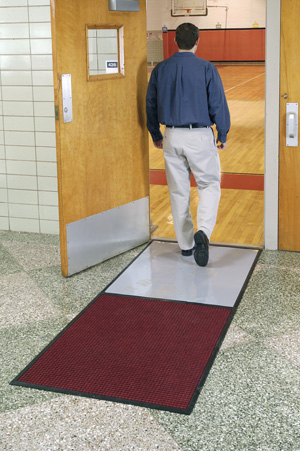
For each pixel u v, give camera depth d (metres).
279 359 2.95
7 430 2.46
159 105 4.03
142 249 4.57
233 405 2.59
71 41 3.70
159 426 2.46
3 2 4.53
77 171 3.93
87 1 3.77
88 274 4.09
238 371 2.86
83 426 2.47
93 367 2.92
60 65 3.64
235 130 9.19
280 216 4.39
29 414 2.56
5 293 3.80
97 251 4.24
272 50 4.09
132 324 3.35
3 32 4.59
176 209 4.24
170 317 3.42
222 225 5.08
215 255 4.38
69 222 3.94
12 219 5.04
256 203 5.68
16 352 3.08
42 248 4.63
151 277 4.00
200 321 3.36
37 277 4.05
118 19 4.05
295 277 3.96
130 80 4.26
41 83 4.60
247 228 4.99
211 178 4.10
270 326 3.29
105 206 4.23
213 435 2.40
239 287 3.80
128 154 4.36
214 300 3.63
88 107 3.93
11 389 2.75
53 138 4.70
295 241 4.42
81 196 4.00
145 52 4.36
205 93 3.89
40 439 2.40
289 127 4.16
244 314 3.45
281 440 2.36
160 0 19.08
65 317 3.46
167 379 2.80
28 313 3.52
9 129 4.79
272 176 4.32
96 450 2.33
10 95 4.70
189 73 3.86
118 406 2.60
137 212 4.55
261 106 11.48
